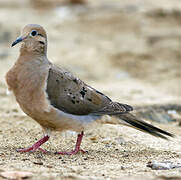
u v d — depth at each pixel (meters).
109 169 9.01
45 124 10.45
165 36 25.84
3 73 19.73
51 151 10.66
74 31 26.98
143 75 21.28
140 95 17.56
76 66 21.61
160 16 29.02
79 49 23.97
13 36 24.91
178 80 20.58
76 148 10.59
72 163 9.46
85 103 10.60
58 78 10.38
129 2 33.34
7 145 10.97
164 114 15.16
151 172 8.82
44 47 10.66
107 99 11.07
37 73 10.20
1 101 15.99
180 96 17.72
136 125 10.96
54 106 10.27
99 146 11.40
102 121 10.92
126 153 10.69
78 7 32.50
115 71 21.52
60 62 21.81
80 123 10.52
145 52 23.75
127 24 27.88
